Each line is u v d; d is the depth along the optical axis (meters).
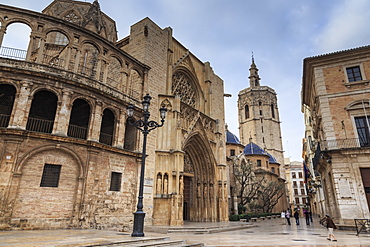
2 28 18.62
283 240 15.95
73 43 21.19
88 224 18.55
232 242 14.95
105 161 20.89
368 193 21.78
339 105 25.25
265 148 85.44
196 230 21.89
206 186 33.50
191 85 37.91
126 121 24.06
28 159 17.08
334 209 25.27
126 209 21.91
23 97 17.70
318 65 27.20
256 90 96.56
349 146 23.58
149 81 27.78
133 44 29.48
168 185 26.30
